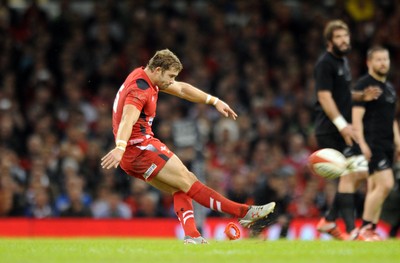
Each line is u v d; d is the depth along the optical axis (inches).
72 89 2812.5
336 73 1560.0
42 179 2373.3
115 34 3038.9
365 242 1255.5
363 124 1582.2
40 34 2987.2
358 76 3117.6
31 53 2933.1
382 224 2070.6
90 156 2508.6
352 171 1572.3
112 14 3078.2
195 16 3112.7
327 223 1592.0
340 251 1049.5
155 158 1164.5
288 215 2262.6
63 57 2930.6
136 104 1136.2
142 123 1170.6
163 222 2224.4
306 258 946.1
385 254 1007.6
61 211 2319.1
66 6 3056.1
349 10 3240.7
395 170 1891.0
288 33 3142.2
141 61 2960.1
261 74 2972.4
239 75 2989.7
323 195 2415.1
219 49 3043.8
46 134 2640.3
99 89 2871.6
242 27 3120.1
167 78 1163.9
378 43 3174.2
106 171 2479.1
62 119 2733.8
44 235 2188.7
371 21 3248.0
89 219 2214.6
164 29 3048.7
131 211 2385.6
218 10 3149.6
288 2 3388.3
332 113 1531.7
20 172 2443.4
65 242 1312.7
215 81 2915.8
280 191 2346.2
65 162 2455.7
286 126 2800.2
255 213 1176.2
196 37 3041.3
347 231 1568.7
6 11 3041.3
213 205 1178.6
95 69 2913.4
